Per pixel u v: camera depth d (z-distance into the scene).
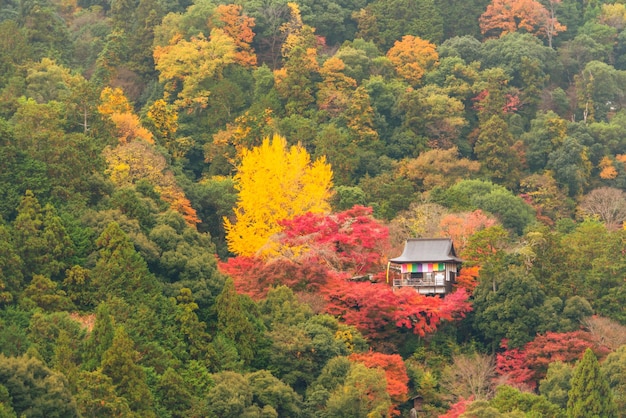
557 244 150.50
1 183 136.25
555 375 130.00
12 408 97.69
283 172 156.25
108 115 181.38
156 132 192.25
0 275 123.00
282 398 119.62
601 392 123.00
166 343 122.56
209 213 179.50
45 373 102.81
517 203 192.62
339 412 121.44
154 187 166.12
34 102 174.00
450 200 182.38
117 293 126.19
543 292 144.00
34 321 116.06
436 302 142.38
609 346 136.75
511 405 122.50
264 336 129.25
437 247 149.00
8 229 129.88
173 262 133.12
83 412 104.38
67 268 129.12
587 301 143.00
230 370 123.38
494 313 141.88
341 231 149.00
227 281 130.00
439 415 126.69
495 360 140.12
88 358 113.44
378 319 139.25
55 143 144.00
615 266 148.88
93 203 143.38
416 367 135.25
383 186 188.12
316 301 138.75
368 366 128.75
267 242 146.00
